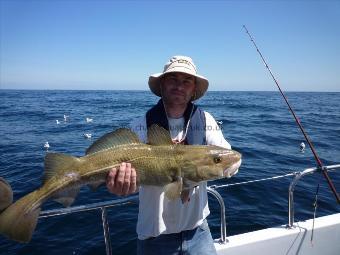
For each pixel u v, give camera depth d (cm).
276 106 5903
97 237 643
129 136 278
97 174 265
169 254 318
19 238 241
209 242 335
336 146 1720
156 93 358
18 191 947
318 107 5925
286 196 841
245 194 852
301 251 430
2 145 1830
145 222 315
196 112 332
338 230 445
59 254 591
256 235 421
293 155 1455
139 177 271
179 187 277
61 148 1748
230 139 1927
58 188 257
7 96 10962
